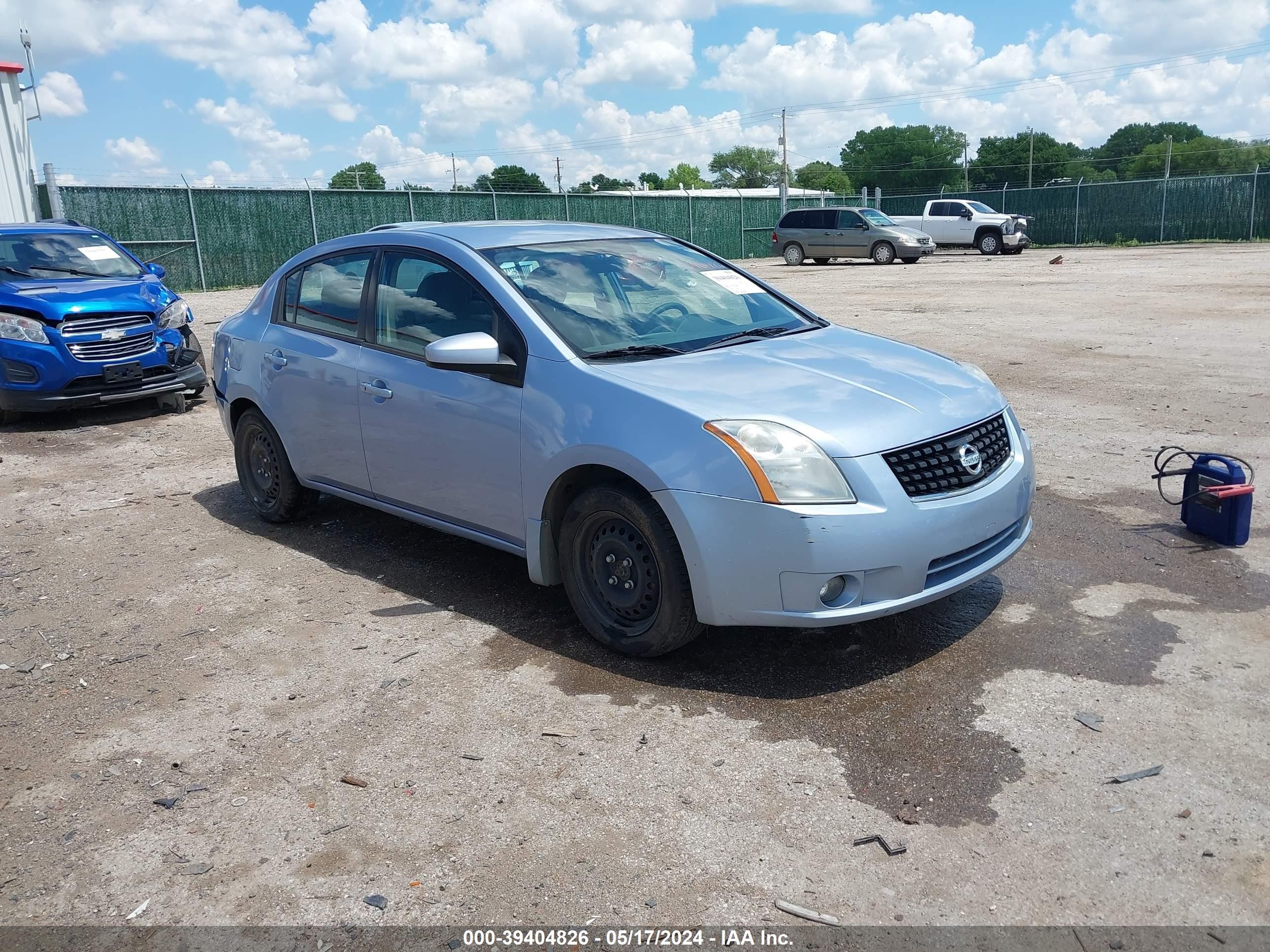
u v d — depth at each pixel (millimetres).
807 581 3385
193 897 2654
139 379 9008
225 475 7129
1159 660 3736
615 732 3393
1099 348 11234
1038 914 2463
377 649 4113
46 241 10055
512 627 4289
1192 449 6672
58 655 4195
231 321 5945
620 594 3910
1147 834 2738
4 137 20094
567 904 2566
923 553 3480
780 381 3820
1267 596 4289
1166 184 38125
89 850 2875
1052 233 41500
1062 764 3084
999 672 3691
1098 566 4699
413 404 4551
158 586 4945
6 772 3309
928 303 17078
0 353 8578
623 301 4477
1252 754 3090
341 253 5199
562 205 33531
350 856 2793
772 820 2873
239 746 3402
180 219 25016
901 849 2719
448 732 3434
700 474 3480
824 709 3484
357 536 5598
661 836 2822
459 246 4547
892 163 119500
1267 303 15008
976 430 3807
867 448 3455
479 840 2842
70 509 6359
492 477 4258
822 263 33156
